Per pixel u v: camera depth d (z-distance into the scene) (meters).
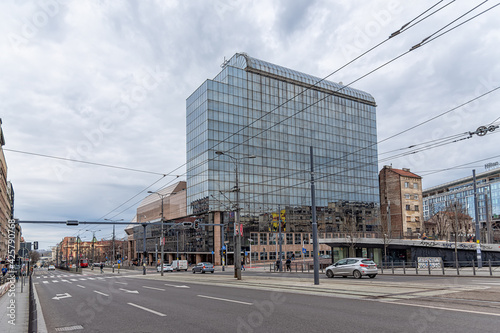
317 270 20.66
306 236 85.12
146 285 25.59
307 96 91.69
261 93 83.88
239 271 28.28
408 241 40.19
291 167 85.69
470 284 18.50
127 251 138.50
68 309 14.62
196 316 11.20
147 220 113.31
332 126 94.69
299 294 16.22
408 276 27.73
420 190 96.50
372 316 10.09
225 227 74.25
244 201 77.44
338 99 97.31
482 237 72.50
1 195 75.50
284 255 80.44
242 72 82.06
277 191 82.56
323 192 90.12
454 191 137.88
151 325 10.06
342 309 11.47
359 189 96.94
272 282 23.45
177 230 89.44
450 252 37.53
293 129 87.62
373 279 24.33
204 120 76.88
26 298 20.80
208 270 48.41
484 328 8.24
